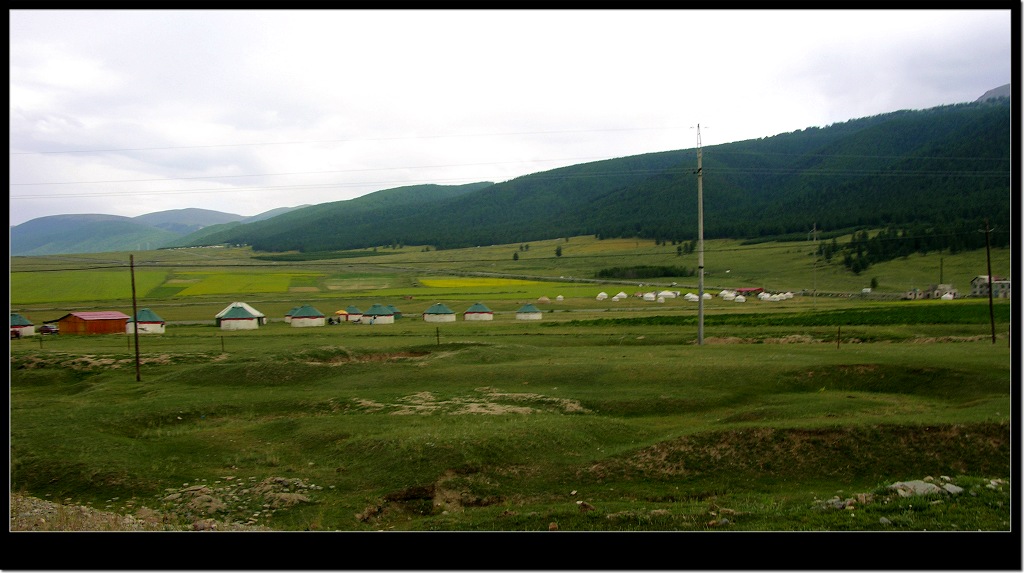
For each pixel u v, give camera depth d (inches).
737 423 1164.5
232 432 1298.0
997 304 3038.9
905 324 2598.4
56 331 3555.6
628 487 942.4
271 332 3459.6
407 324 3878.0
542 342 2551.7
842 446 1009.5
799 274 6437.0
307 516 845.2
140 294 6018.7
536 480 975.6
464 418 1326.3
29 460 1034.1
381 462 1029.2
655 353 2068.2
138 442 1198.9
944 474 936.9
